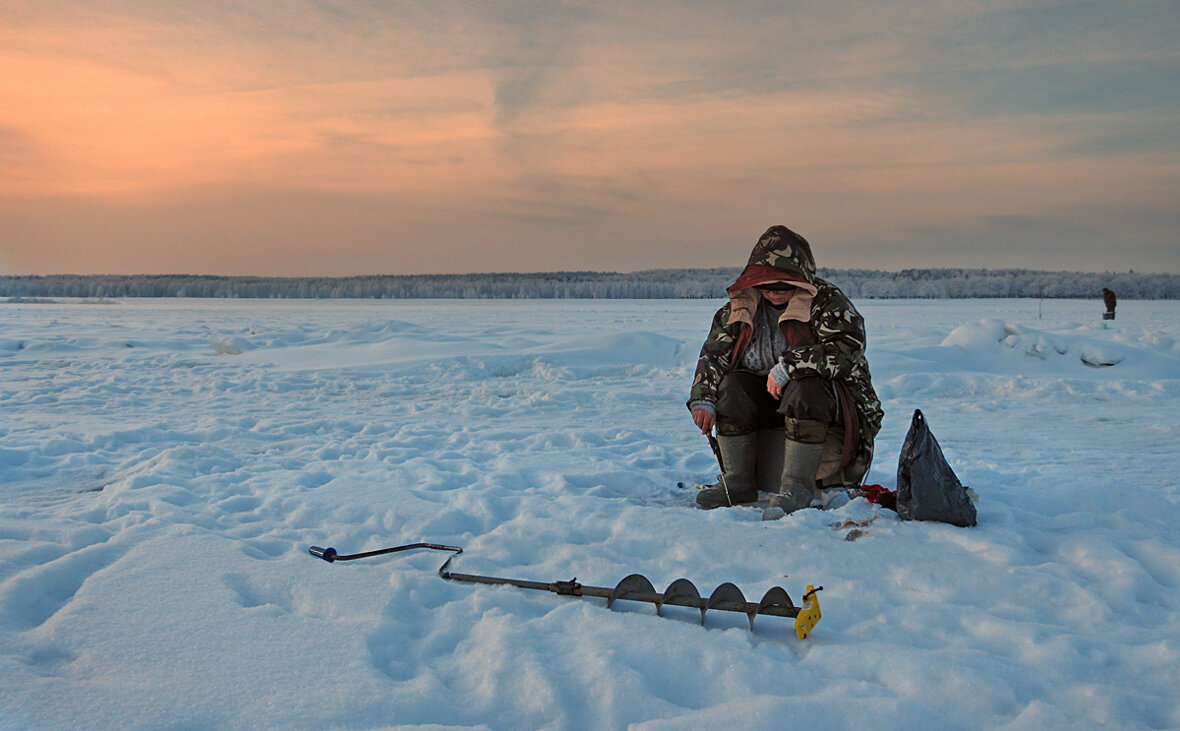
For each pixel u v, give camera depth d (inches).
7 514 154.3
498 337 828.0
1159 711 80.0
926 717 77.2
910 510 145.9
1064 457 252.8
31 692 80.7
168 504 160.9
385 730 74.6
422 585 115.4
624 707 80.1
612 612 105.0
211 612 102.5
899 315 2074.3
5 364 600.1
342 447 250.7
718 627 105.1
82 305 3415.4
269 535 144.6
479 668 89.1
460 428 309.3
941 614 104.6
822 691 83.5
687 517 150.3
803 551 129.4
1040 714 77.5
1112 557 125.6
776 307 165.3
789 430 158.1
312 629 97.7
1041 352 566.3
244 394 436.1
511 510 165.9
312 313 2421.3
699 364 171.9
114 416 349.1
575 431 289.7
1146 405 393.7
